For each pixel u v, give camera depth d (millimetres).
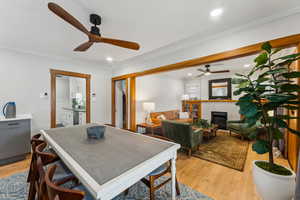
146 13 1672
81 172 861
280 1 1469
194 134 2889
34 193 1450
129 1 1464
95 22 1729
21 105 2891
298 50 1595
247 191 1755
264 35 1793
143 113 4941
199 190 1777
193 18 1774
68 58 3465
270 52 1421
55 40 2424
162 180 2018
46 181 747
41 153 1162
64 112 5793
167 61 2959
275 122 1394
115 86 4594
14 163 2467
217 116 5676
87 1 1460
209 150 3164
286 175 1271
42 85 3162
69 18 1248
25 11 1606
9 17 1725
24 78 2928
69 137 1672
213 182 1950
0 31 2090
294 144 1907
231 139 4070
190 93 6824
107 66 4332
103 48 2787
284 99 1212
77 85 5684
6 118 2512
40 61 3137
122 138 1637
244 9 1600
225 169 2309
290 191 1219
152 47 2689
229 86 5379
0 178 1994
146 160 1048
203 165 2451
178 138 2969
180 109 6898
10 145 2449
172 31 2102
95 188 705
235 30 2004
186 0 1456
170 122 3072
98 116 4246
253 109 1376
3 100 2693
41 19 1780
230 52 2074
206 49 2344
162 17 1755
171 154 1298
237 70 4988
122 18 1770
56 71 3371
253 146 1494
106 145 1386
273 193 1271
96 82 4191
